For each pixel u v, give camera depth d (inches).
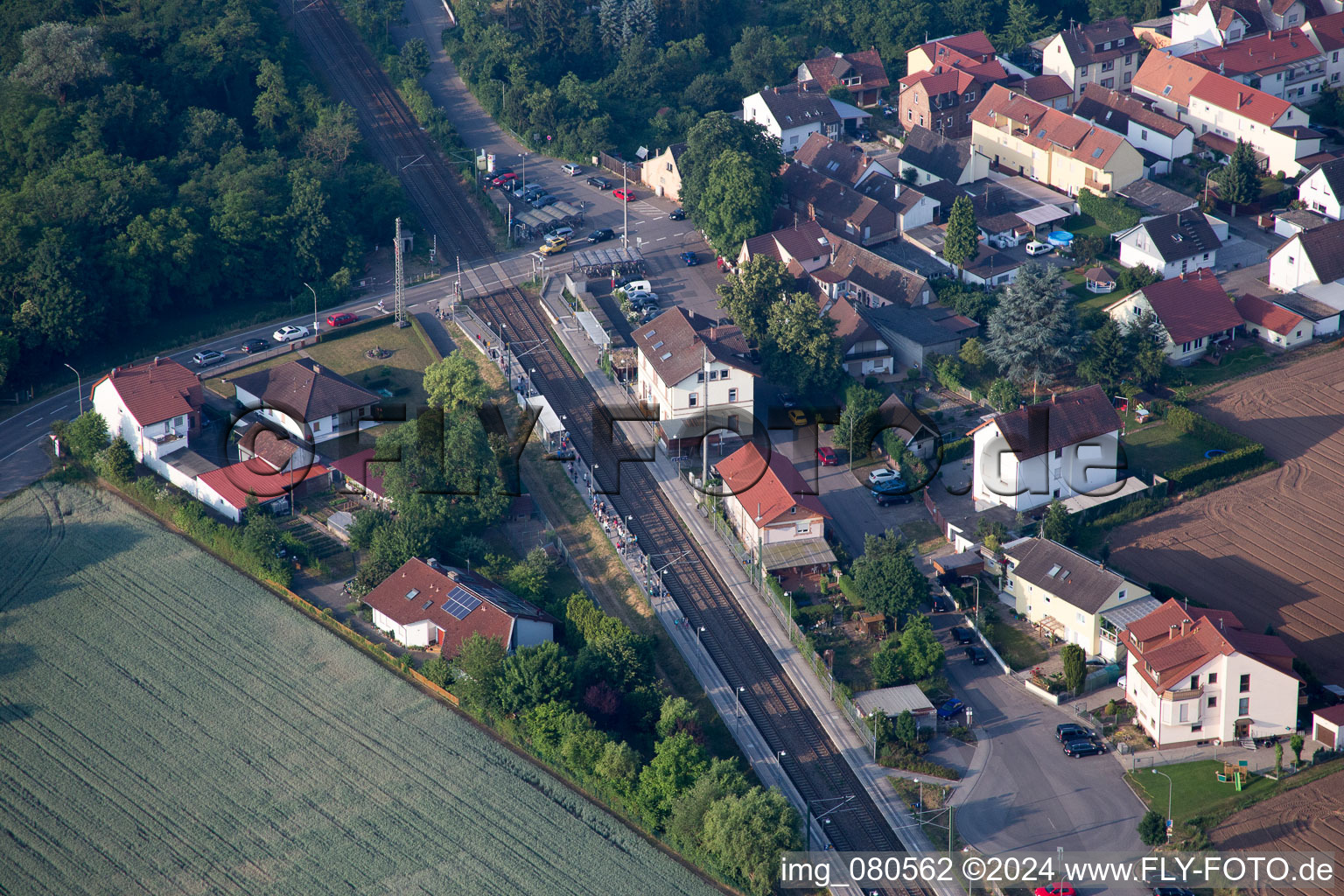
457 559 5388.8
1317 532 5423.2
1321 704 4626.0
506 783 4478.3
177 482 5885.8
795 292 6643.7
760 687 4859.7
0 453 6171.3
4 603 5280.5
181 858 4217.5
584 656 4773.6
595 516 5684.1
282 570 5310.0
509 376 6555.1
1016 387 6127.0
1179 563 5305.1
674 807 4220.0
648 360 6181.1
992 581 5275.6
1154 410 6112.2
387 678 4911.4
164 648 5049.2
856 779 4498.0
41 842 4281.5
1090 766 4498.0
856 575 5093.5
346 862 4190.5
